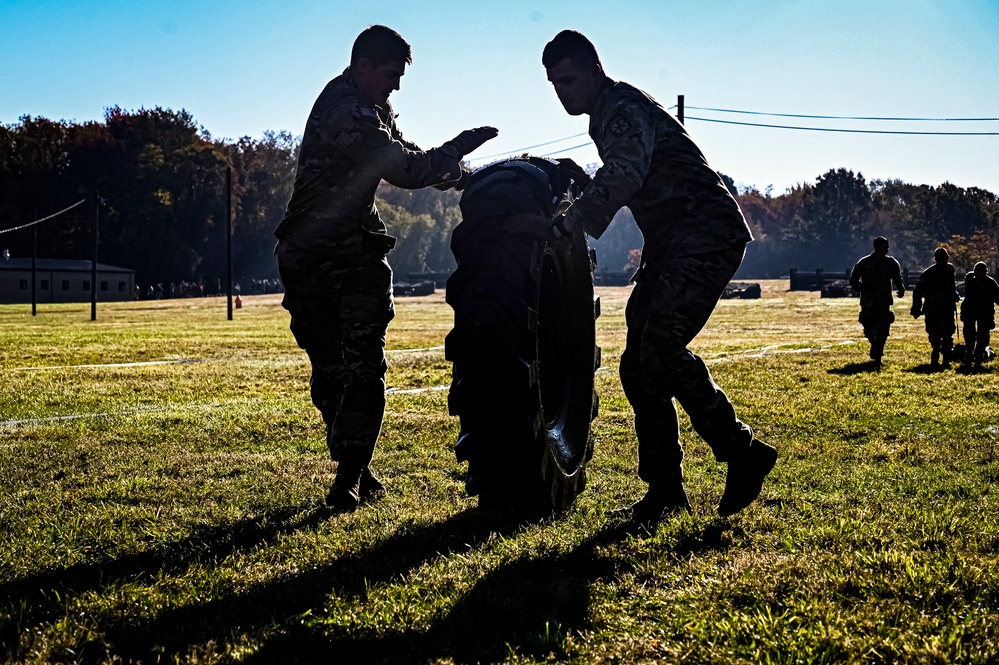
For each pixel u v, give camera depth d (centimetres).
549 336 494
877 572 350
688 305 431
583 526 446
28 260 8625
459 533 434
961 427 775
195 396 1059
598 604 331
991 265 9050
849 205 12525
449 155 485
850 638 288
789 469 593
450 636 305
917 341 1948
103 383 1206
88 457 645
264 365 1505
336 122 464
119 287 9031
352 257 484
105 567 389
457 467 604
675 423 472
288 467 602
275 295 7956
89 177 9600
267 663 290
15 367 1515
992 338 1934
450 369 1378
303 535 432
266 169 11081
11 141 9550
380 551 406
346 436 488
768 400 951
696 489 521
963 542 402
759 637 291
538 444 413
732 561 380
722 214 438
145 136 10244
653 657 286
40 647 301
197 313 4575
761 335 2303
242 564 389
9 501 510
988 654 277
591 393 514
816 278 5825
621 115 424
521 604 330
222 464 614
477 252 414
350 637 306
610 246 11644
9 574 380
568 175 462
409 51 484
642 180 414
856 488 536
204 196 9888
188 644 305
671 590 343
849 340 2028
